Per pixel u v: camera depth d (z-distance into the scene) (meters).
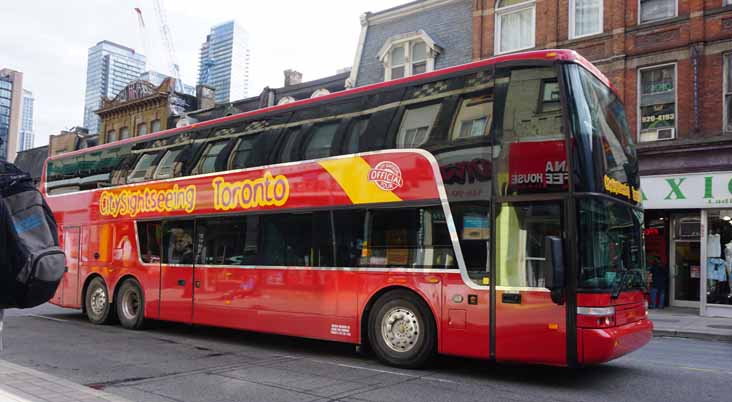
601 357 6.49
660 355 9.93
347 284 8.68
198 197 11.37
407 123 8.45
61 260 3.42
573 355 6.60
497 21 22.22
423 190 8.02
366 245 8.54
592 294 6.60
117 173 13.48
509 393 6.70
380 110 8.85
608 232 7.00
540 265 6.91
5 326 13.05
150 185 12.52
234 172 10.74
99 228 13.70
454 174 7.76
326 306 8.90
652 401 6.38
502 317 7.10
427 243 7.89
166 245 11.91
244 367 8.28
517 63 7.52
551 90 7.18
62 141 45.47
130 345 10.42
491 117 7.59
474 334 7.30
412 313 7.99
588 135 7.01
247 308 10.07
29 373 7.11
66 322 13.97
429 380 7.36
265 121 10.65
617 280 7.01
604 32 19.64
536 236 6.98
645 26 18.83
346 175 8.96
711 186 17.27
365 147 8.83
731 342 12.66
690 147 17.55
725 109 17.42
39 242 3.37
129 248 12.78
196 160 11.66
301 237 9.40
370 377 7.54
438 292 7.68
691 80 17.91
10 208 3.38
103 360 8.85
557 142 7.00
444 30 23.88
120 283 12.95
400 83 8.78
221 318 10.53
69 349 9.90
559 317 6.72
